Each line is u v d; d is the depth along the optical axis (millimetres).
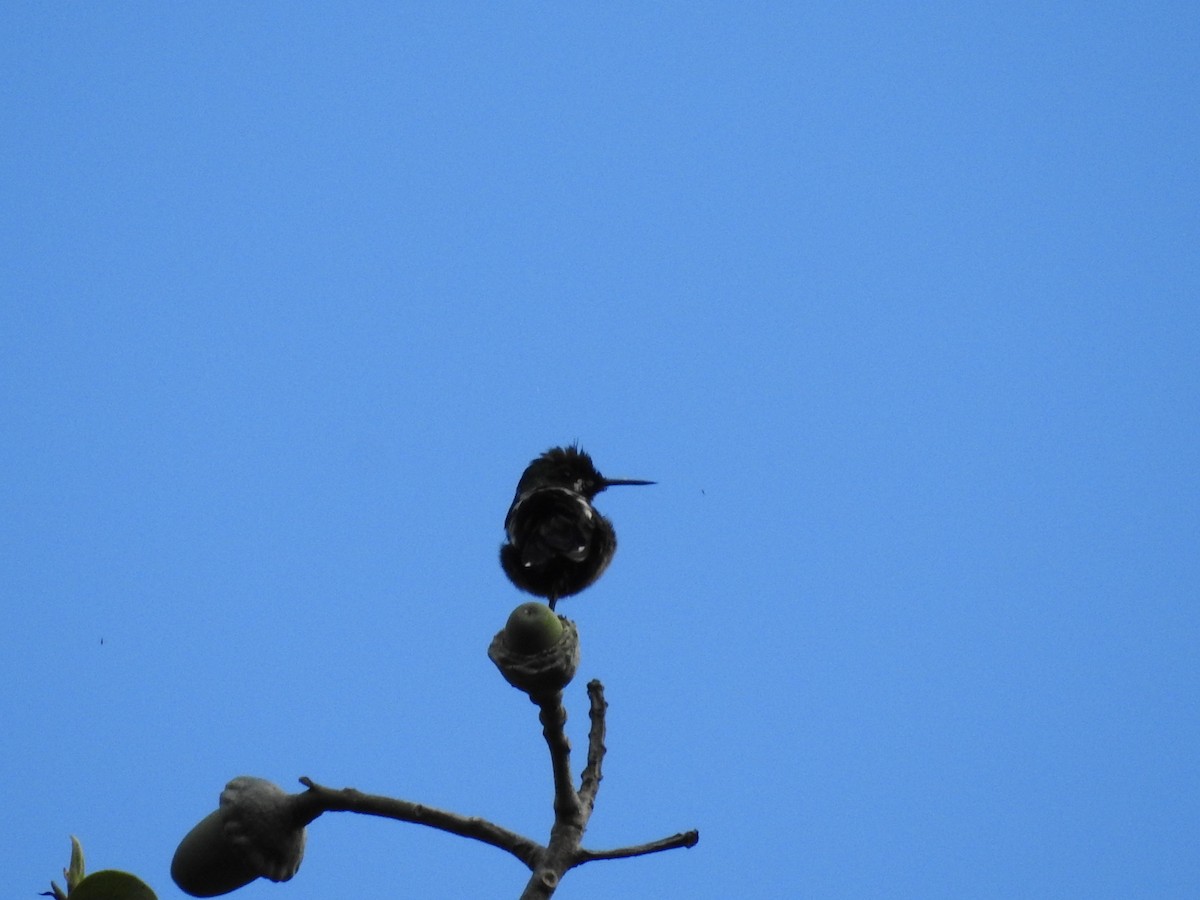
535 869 10352
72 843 10125
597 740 11438
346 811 10898
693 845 10688
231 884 10883
